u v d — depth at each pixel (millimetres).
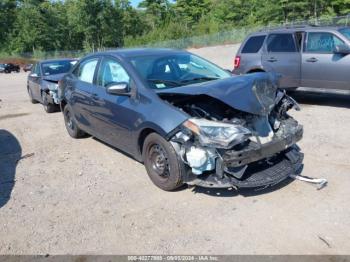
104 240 3926
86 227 4191
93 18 84438
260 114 4367
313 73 8977
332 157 5656
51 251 3809
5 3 85375
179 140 4426
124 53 5812
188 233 3939
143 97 4969
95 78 6270
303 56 9094
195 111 4598
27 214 4586
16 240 4043
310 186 4742
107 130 5918
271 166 4707
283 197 4520
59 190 5207
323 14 57219
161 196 4758
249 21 69188
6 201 4977
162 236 3924
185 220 4180
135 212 4430
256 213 4211
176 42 55562
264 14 63094
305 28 9227
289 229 3885
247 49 10320
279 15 61250
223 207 4383
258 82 4605
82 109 6617
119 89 5070
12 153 7078
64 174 5777
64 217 4449
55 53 72375
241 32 52188
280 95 4996
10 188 5395
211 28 73438
